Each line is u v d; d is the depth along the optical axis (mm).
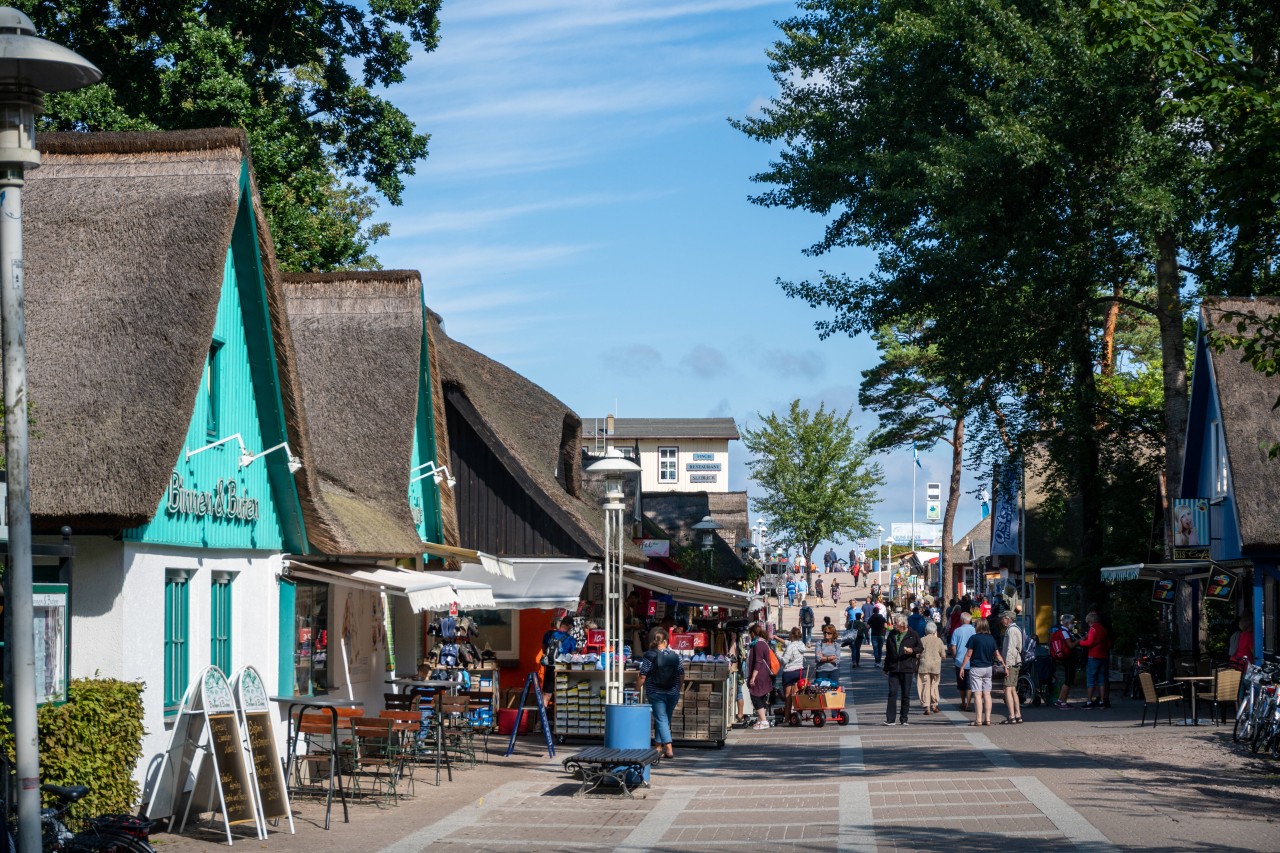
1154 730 21219
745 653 33750
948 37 28047
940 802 14148
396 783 16328
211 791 12836
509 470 26297
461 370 26906
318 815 14391
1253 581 24328
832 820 13258
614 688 18828
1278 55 18531
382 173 31094
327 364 21234
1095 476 34781
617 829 13266
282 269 28422
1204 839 11562
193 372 13062
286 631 16750
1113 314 38625
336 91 30375
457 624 25812
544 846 12273
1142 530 35719
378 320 21766
